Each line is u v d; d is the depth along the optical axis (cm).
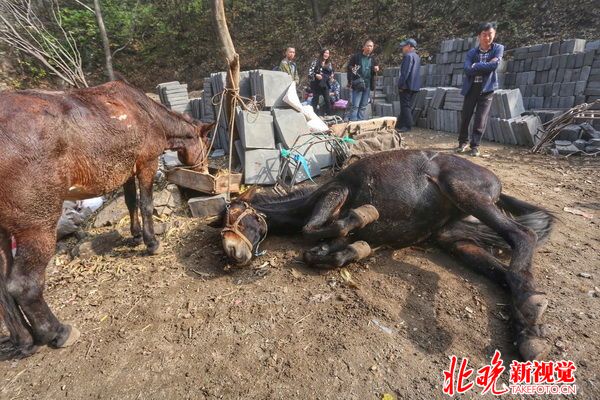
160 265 359
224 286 323
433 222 352
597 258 343
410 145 743
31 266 247
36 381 244
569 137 664
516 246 295
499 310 285
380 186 342
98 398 231
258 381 236
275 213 388
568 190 492
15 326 254
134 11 1644
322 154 556
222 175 459
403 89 845
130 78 1614
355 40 1455
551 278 318
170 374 244
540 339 245
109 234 396
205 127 447
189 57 1695
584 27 960
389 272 331
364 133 596
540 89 786
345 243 346
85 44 1481
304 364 246
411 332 268
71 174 270
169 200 465
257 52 1650
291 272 338
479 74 614
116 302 311
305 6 1725
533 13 1091
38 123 240
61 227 414
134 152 325
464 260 333
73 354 263
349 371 240
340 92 1081
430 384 231
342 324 276
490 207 318
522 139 696
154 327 282
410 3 1425
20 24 712
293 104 568
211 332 274
